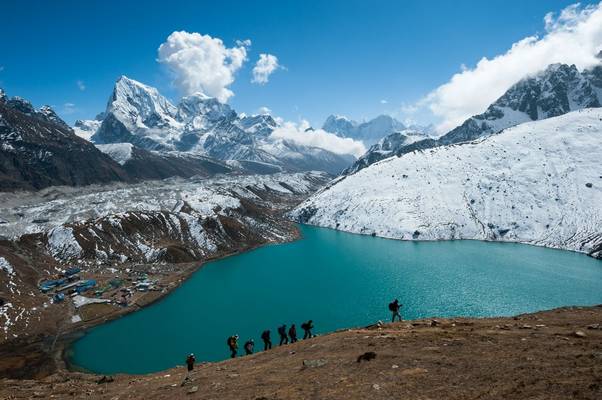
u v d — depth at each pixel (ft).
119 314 526.98
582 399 63.26
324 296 552.41
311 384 93.66
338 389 86.69
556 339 105.70
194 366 167.73
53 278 634.02
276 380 104.17
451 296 517.96
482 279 591.78
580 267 652.07
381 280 608.60
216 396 100.07
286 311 507.30
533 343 102.99
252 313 510.17
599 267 650.02
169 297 593.01
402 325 157.58
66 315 519.60
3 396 142.61
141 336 459.73
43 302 545.03
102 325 496.23
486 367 87.20
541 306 472.44
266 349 172.14
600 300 488.85
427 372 89.40
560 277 594.24
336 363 108.78
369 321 455.22
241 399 92.94
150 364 393.50
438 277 610.24
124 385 144.05
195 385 116.78
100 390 139.85
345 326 446.60
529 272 625.82
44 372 383.24
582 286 547.49
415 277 615.16
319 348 135.23
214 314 515.50
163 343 438.40
